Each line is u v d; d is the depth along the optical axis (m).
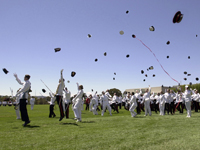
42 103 62.03
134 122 9.25
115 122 9.24
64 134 6.09
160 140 5.26
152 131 6.64
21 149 4.39
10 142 5.03
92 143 4.94
